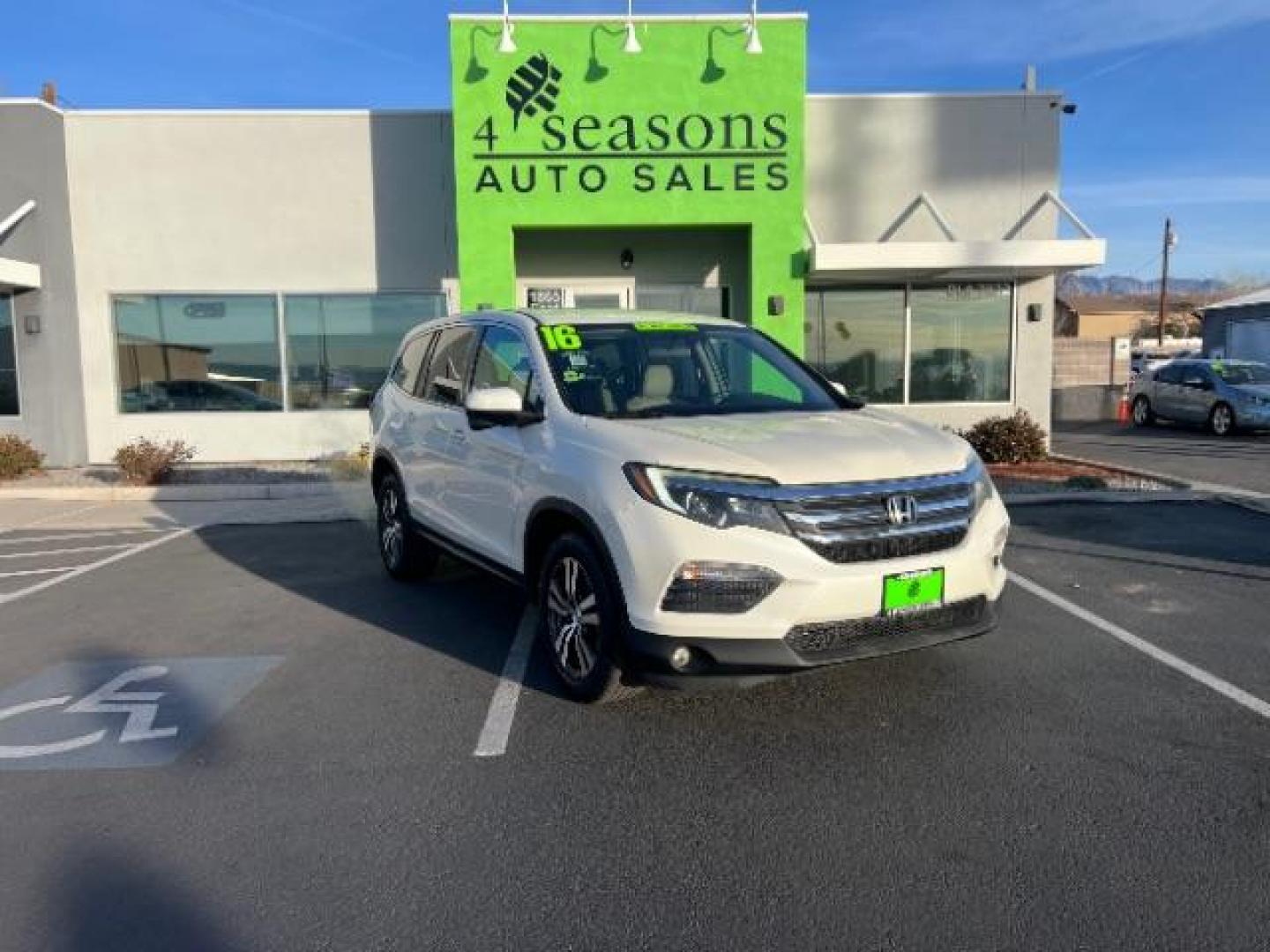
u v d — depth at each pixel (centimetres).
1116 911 288
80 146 1383
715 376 541
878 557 395
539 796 369
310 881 313
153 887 310
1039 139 1386
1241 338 3109
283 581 734
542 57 1205
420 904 299
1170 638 553
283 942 280
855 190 1380
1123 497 1034
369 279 1416
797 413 500
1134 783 372
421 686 492
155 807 364
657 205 1236
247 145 1391
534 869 318
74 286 1394
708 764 393
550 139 1217
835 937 279
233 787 381
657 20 1210
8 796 375
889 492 399
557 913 293
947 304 1405
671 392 517
